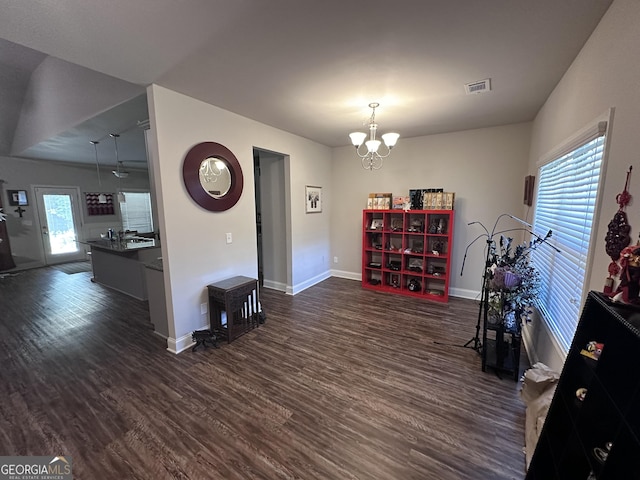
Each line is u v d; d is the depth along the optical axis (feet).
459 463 5.00
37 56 11.07
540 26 5.07
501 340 7.74
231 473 4.82
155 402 6.55
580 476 3.38
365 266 15.17
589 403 3.33
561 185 6.81
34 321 11.16
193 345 9.16
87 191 23.49
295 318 11.36
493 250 8.47
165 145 7.95
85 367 7.97
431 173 13.80
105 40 5.49
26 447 5.34
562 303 6.24
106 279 15.83
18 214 20.04
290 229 13.74
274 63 6.47
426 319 11.21
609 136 4.33
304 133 13.08
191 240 8.96
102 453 5.20
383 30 5.24
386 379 7.41
